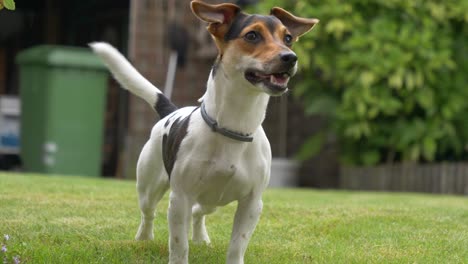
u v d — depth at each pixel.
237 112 4.80
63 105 13.73
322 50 13.44
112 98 16.45
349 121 13.22
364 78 12.86
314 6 13.48
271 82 4.61
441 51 13.16
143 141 14.89
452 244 6.43
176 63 14.59
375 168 13.34
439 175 12.70
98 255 5.57
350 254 5.99
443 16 13.34
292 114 15.53
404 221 7.39
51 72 13.66
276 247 6.22
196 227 6.09
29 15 17.72
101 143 14.09
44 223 6.75
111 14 16.75
